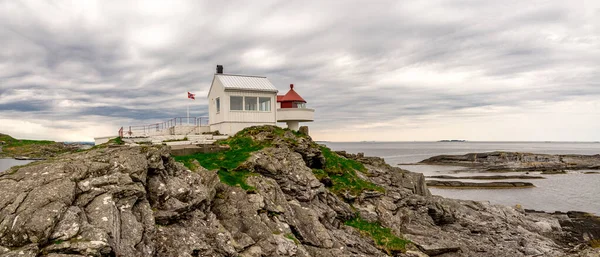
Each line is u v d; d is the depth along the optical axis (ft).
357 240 82.33
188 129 141.18
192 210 58.34
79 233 39.17
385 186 124.77
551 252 109.70
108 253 39.32
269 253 60.54
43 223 38.29
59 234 38.37
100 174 50.16
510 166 412.57
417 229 102.58
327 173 115.24
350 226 89.81
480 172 377.09
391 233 92.53
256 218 66.39
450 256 90.53
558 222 147.84
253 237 62.44
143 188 51.98
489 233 120.37
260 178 81.97
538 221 146.20
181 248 49.60
